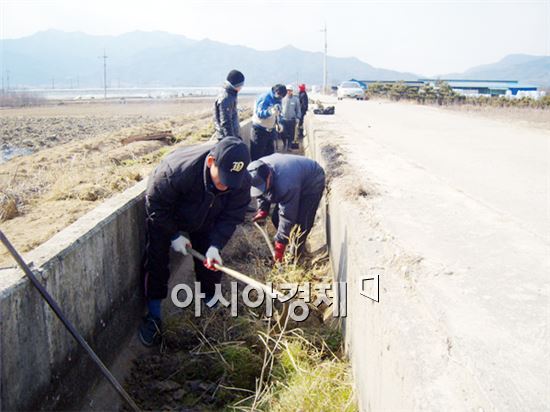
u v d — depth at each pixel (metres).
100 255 4.15
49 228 5.46
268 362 4.53
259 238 7.53
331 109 21.72
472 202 5.92
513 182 7.46
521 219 5.36
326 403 3.77
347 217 5.09
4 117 37.72
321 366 4.28
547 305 3.17
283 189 5.67
